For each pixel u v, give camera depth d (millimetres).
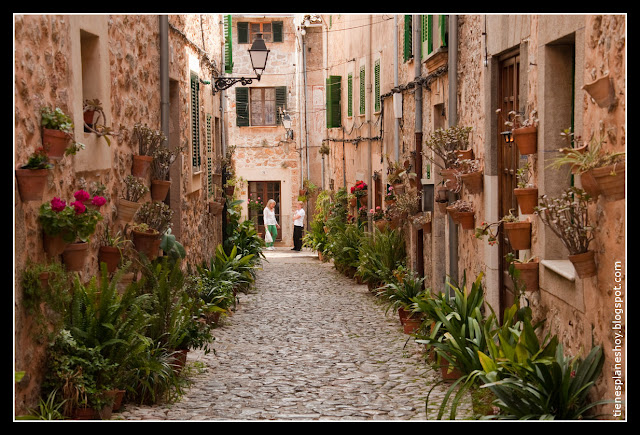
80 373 5418
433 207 11258
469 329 6656
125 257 7520
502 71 7875
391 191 13492
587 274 4883
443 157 9047
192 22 11727
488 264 8008
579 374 4820
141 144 8461
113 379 5738
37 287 5020
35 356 5238
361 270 13867
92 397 5480
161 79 9438
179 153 9609
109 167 7180
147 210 8055
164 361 6688
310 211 28375
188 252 11164
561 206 4922
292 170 28375
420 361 8180
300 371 7867
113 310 5770
